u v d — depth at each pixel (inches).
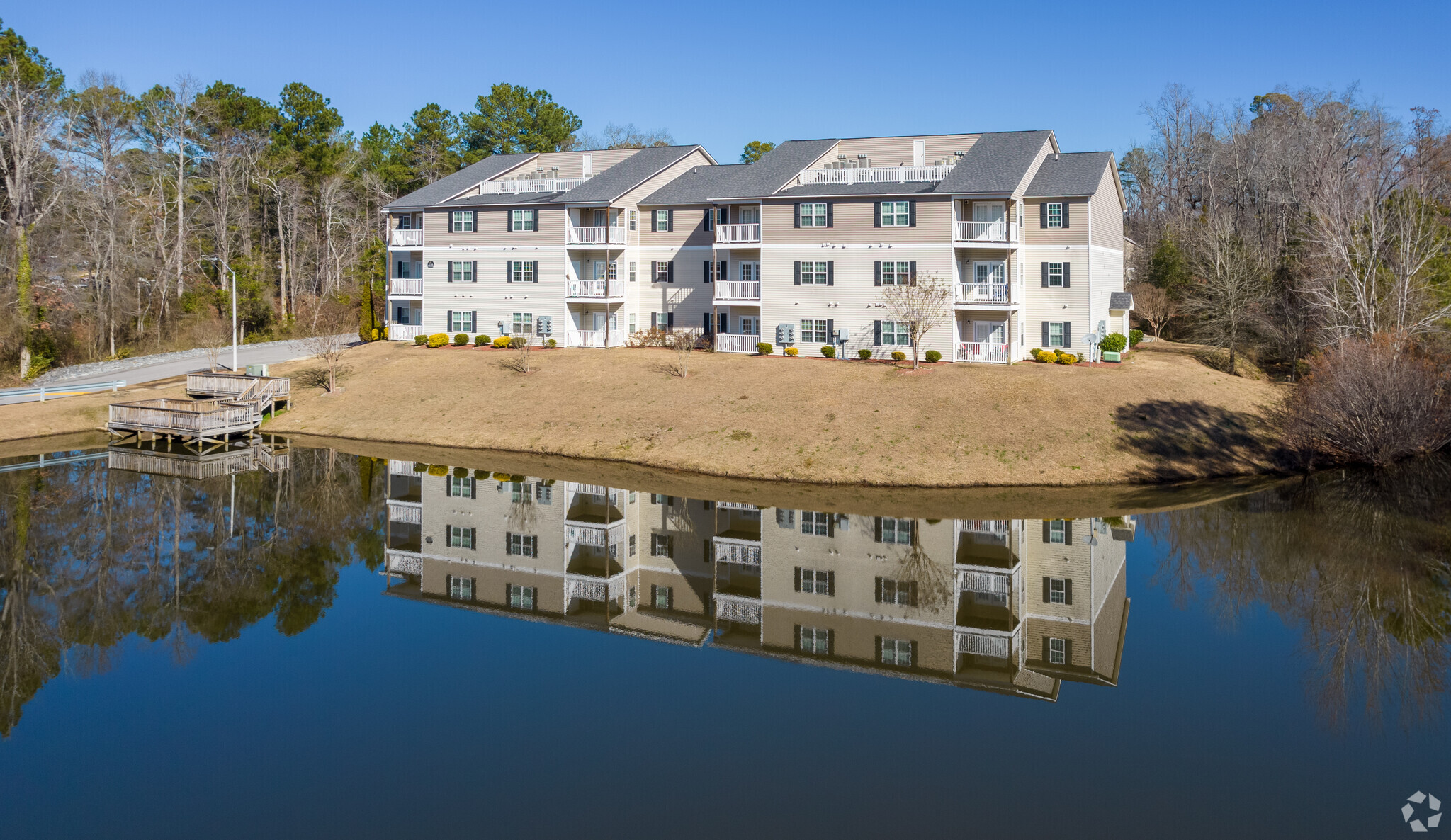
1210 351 2294.5
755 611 993.5
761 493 1472.7
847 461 1558.8
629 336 2389.3
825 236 2101.4
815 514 1353.3
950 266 2005.4
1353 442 1577.3
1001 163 2107.5
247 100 3336.6
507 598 1042.1
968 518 1318.9
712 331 2348.7
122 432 1936.5
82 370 2436.0
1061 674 826.2
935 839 565.9
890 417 1670.8
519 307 2407.7
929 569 1117.1
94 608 1003.3
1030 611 979.9
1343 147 2657.5
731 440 1663.4
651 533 1280.8
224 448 1829.5
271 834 578.2
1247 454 1593.3
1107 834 570.9
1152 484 1489.9
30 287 2391.7
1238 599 998.4
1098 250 2094.0
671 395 1877.5
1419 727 712.4
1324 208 2196.1
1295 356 2102.6
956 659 863.7
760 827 582.2
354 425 1952.5
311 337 3085.6
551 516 1364.4
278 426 1985.7
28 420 1964.8
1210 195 2928.2
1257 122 3341.5
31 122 2454.5
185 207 3221.0
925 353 1988.2
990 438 1589.6
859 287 2080.5
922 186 2082.9
